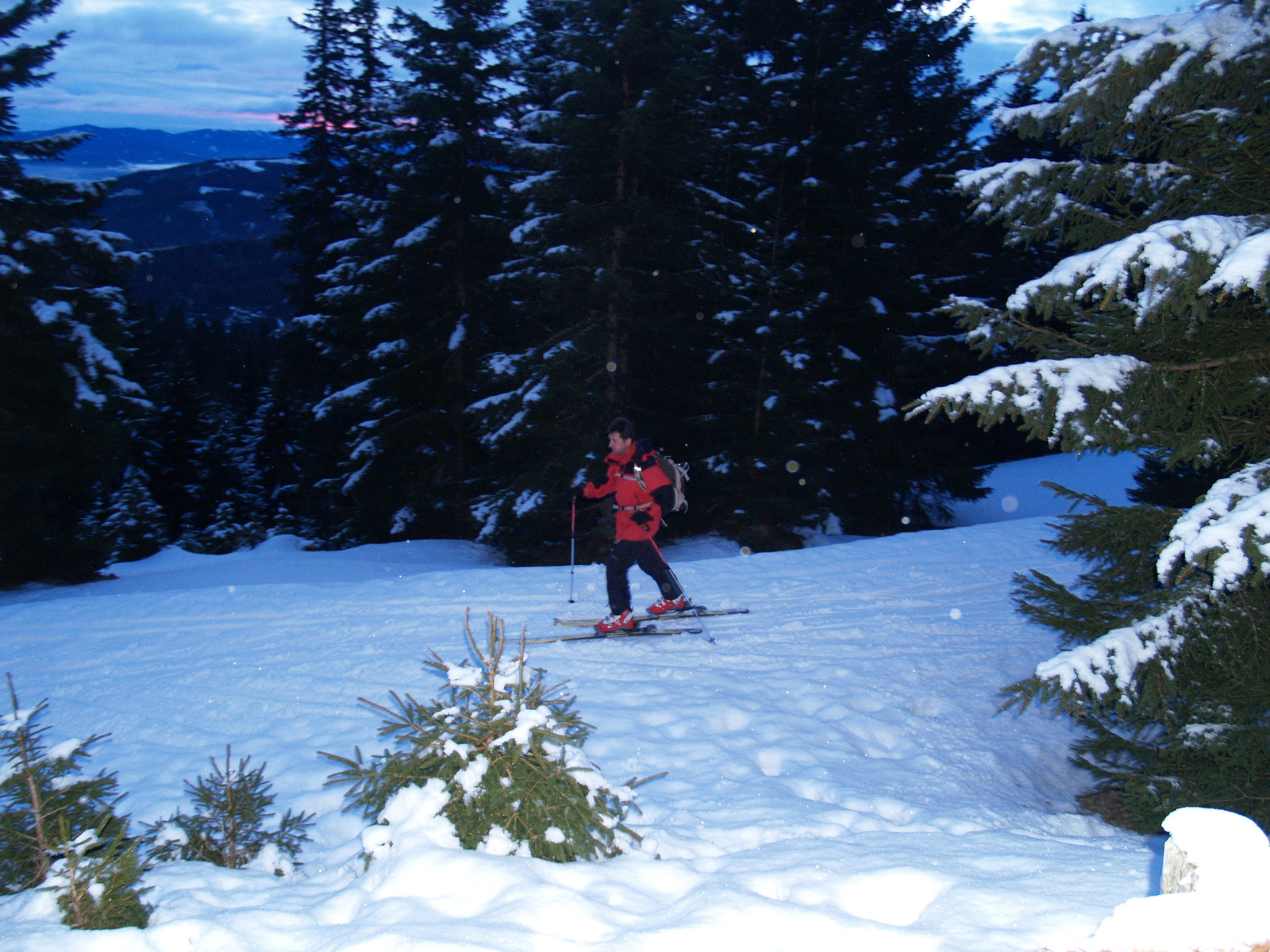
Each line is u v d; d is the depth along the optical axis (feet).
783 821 13.99
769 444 61.05
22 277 49.73
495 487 65.72
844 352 65.31
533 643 25.53
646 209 53.88
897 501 73.20
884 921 8.73
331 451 89.51
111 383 54.80
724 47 72.74
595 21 53.98
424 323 67.87
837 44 64.08
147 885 10.21
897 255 65.46
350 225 94.02
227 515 110.52
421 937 7.93
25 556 51.47
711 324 63.82
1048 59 17.61
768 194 65.36
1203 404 15.05
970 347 17.49
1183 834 6.03
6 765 11.32
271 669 24.23
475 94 64.54
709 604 29.48
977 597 30.63
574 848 10.36
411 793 10.56
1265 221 13.91
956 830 14.60
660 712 20.26
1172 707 16.57
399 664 24.12
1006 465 106.63
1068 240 18.95
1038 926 7.80
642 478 25.18
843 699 21.70
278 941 8.64
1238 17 15.53
